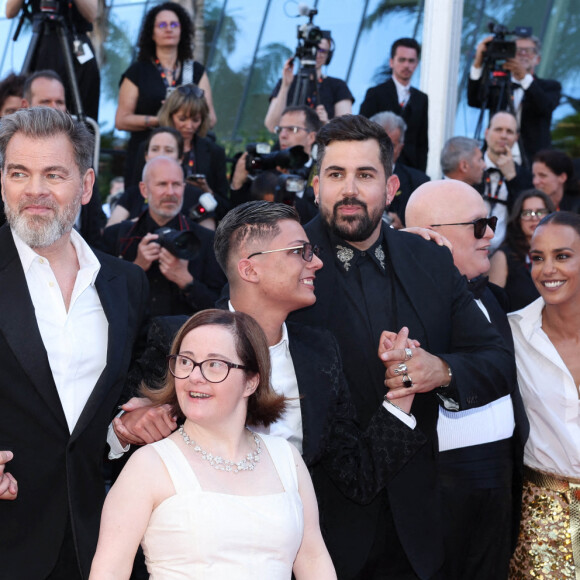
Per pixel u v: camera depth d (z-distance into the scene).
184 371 2.26
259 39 13.74
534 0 12.48
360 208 2.91
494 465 3.35
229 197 5.37
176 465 2.21
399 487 2.93
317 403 2.74
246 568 2.15
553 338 3.48
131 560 2.15
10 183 2.58
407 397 2.78
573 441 3.34
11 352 2.54
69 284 2.72
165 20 6.21
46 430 2.55
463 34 12.34
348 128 2.93
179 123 5.61
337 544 2.90
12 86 5.49
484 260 3.55
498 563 3.38
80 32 6.10
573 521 3.35
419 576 2.85
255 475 2.29
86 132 2.70
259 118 13.16
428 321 2.98
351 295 3.00
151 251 4.23
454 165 5.69
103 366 2.67
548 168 5.88
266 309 2.75
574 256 3.36
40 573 2.52
